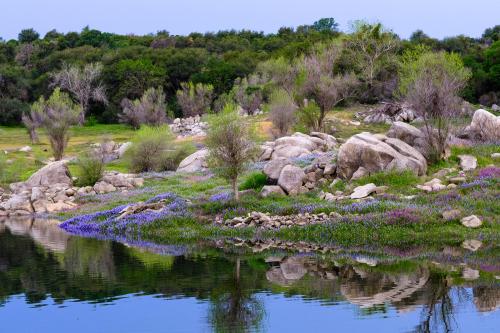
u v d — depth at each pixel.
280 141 41.81
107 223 27.70
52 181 39.69
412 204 24.97
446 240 21.94
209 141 26.97
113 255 21.58
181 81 107.44
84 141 74.00
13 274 18.89
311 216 24.81
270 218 25.30
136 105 85.75
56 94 70.62
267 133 57.59
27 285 17.59
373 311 14.60
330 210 25.11
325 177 29.95
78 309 15.26
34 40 146.88
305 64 69.88
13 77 105.19
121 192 36.31
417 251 20.91
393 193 26.98
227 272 18.64
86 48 122.25
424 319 13.98
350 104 71.19
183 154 47.66
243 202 26.89
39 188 36.81
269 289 16.70
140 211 29.14
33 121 72.31
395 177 28.19
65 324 14.16
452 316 14.12
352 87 69.31
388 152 29.12
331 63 73.38
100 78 106.12
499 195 25.27
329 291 16.33
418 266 18.88
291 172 28.83
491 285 16.59
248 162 27.83
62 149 54.12
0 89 103.75
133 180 38.47
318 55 76.50
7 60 127.31
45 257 21.42
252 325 13.73
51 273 18.97
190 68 106.88
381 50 76.12
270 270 18.83
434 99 31.17
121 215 28.59
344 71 74.31
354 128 57.88
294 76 72.31
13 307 15.50
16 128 95.06
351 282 17.22
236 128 26.72
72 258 21.17
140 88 101.88
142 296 16.28
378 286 16.73
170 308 15.19
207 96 92.31
